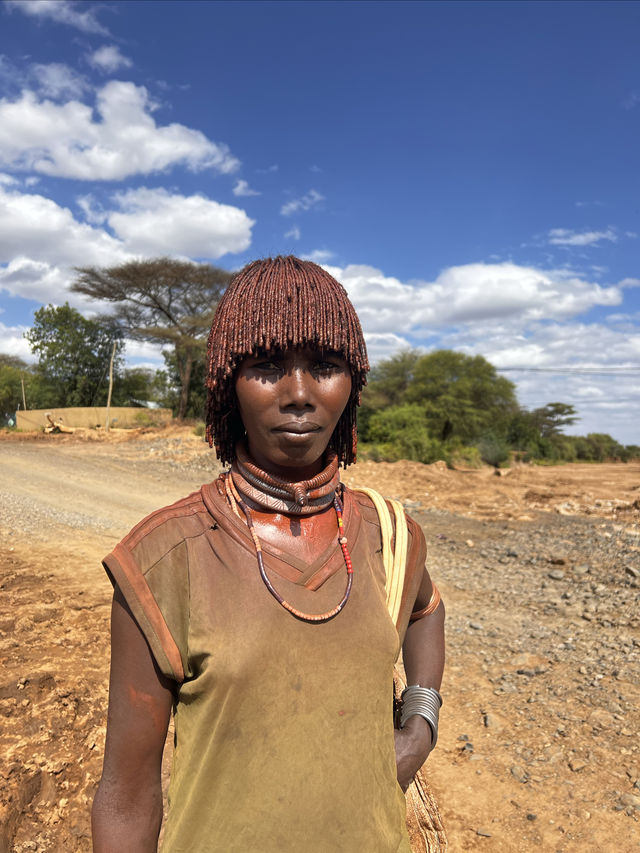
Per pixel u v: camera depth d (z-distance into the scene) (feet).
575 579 25.67
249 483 3.16
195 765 2.87
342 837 2.83
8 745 10.46
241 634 2.84
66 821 9.23
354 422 3.64
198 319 113.80
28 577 21.21
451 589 24.97
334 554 3.14
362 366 3.22
